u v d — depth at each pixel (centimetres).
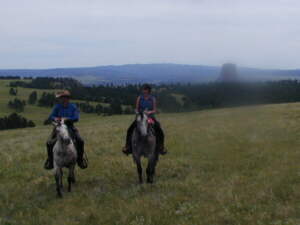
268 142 1758
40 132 3381
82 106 11394
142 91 1110
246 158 1420
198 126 2692
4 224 814
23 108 11906
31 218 855
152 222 762
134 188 1036
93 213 849
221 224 732
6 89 14825
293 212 754
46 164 1084
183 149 1698
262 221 719
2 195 1045
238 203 823
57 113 1052
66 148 980
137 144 1070
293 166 1186
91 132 2630
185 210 822
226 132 2233
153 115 1127
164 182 1090
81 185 1130
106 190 1065
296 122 2495
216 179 1102
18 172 1319
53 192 1072
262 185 970
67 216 858
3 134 3431
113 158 1509
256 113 3447
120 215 825
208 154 1559
